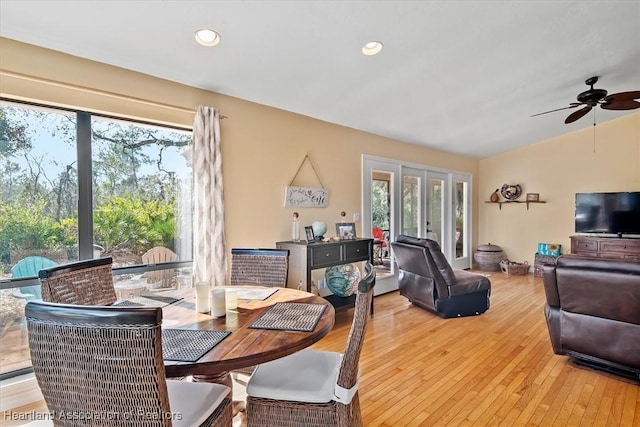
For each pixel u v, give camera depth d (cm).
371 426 193
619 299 221
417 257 386
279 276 246
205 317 160
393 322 368
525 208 650
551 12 251
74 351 96
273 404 144
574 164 592
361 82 316
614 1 246
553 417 200
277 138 359
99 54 234
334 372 158
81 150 247
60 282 173
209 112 293
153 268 284
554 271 252
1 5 181
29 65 218
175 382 150
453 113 432
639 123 534
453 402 217
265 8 201
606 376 246
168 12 196
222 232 296
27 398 216
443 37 260
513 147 647
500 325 358
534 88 385
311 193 389
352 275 387
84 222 249
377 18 225
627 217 522
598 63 341
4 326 220
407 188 542
